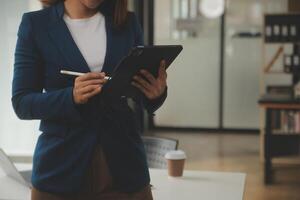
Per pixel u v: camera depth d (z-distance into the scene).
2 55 4.19
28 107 1.23
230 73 7.87
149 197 1.40
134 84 1.26
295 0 6.25
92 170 1.29
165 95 1.34
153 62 1.24
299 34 6.05
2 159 1.96
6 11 4.19
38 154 1.29
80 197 1.29
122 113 1.31
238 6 7.74
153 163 2.71
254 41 7.74
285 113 5.59
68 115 1.21
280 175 5.35
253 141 7.25
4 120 4.28
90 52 1.31
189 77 8.00
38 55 1.30
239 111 7.91
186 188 2.01
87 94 1.18
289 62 6.08
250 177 5.28
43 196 1.28
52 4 1.37
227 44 7.83
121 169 1.31
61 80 1.28
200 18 7.87
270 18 6.14
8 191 1.90
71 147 1.27
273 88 6.43
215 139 7.40
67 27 1.30
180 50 1.30
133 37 1.38
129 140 1.33
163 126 8.11
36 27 1.29
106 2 1.36
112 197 1.32
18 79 1.27
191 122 8.05
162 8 7.95
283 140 5.68
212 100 7.98
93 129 1.27
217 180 2.14
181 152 2.22
